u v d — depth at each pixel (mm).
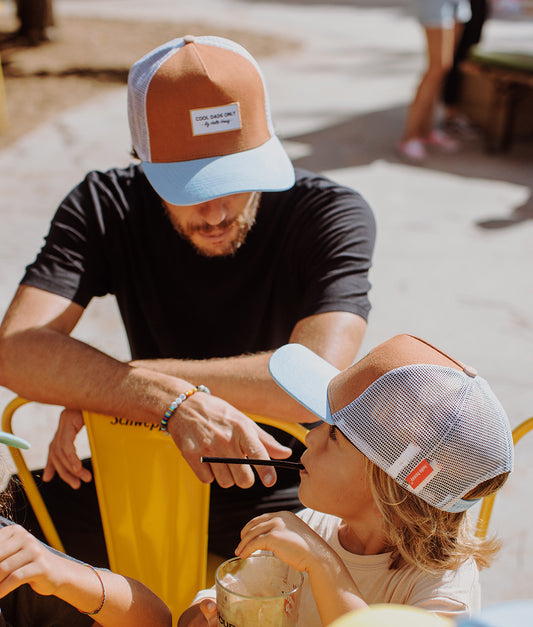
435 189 6410
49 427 3342
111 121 8273
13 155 7090
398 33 14695
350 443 1390
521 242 5418
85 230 2176
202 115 1881
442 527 1370
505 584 2523
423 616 809
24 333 2029
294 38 13828
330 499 1435
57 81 10023
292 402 1913
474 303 4539
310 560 1356
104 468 1959
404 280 4797
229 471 1750
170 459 1938
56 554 1411
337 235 2115
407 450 1311
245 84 1912
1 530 1350
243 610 1255
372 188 6359
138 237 2193
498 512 2861
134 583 1471
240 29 14719
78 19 15375
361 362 1422
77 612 1693
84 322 4211
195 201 1873
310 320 2027
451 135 7941
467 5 7484
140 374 1919
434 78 7016
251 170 1907
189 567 1910
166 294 2232
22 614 1691
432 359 1350
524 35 13742
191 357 2293
